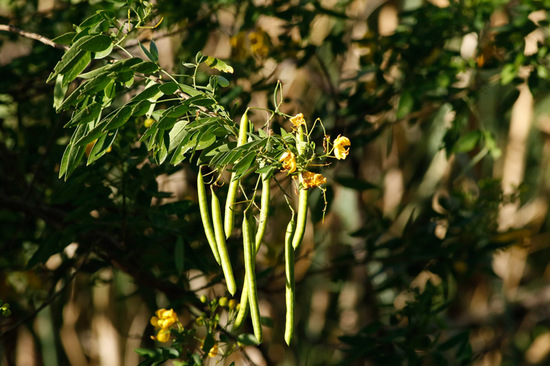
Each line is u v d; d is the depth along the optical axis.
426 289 2.51
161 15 2.62
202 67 2.82
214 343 2.15
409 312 2.47
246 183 2.37
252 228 1.79
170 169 2.32
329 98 3.07
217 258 1.79
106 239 2.45
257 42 2.79
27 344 4.51
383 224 3.08
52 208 2.50
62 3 3.13
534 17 3.03
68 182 2.28
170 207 2.30
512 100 2.81
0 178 2.81
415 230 3.07
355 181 2.77
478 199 3.05
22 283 3.10
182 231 2.39
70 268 2.69
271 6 2.76
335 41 2.94
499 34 2.67
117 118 1.82
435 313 2.47
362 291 4.10
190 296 2.51
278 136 1.79
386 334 2.58
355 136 2.90
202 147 1.84
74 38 1.86
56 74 1.83
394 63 2.85
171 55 3.16
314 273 3.02
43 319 4.49
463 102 2.73
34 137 2.85
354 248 3.28
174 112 1.82
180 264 2.27
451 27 2.73
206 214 1.80
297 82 3.78
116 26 1.88
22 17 2.93
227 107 2.56
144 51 1.88
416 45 2.77
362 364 2.93
